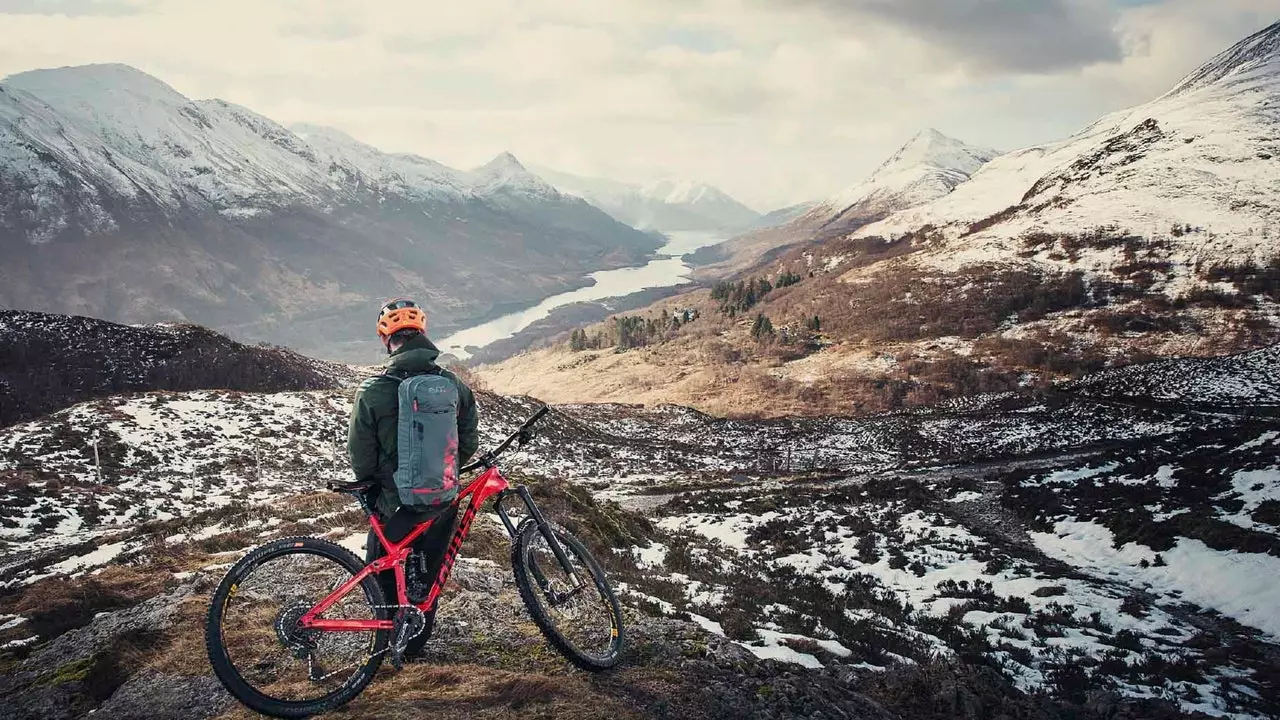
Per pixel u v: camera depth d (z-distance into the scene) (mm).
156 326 92625
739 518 30844
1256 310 147750
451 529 4672
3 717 5199
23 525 26734
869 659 10133
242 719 4488
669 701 4930
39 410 68188
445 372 4590
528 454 59781
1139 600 18141
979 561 22062
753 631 10086
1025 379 128625
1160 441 46125
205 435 43094
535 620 4812
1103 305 165625
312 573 4703
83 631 6754
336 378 95500
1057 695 10188
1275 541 20109
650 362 185875
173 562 11664
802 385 142375
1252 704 10664
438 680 4941
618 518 22344
